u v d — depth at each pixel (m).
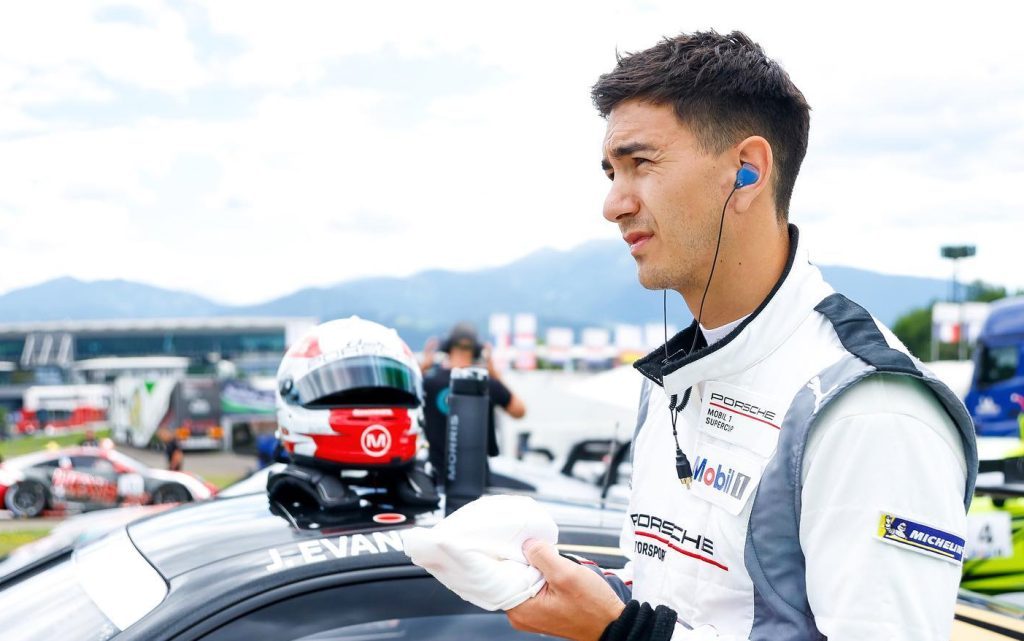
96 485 12.43
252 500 1.77
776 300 1.03
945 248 25.94
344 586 1.40
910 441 0.91
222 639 1.30
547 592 0.99
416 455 1.81
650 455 1.19
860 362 0.95
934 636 0.89
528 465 5.48
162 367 51.56
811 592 0.93
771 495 0.97
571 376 14.71
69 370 53.44
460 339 5.38
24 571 1.66
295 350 1.78
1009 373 10.21
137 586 1.40
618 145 1.06
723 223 1.04
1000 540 3.91
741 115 1.03
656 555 1.13
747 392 1.03
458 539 0.98
